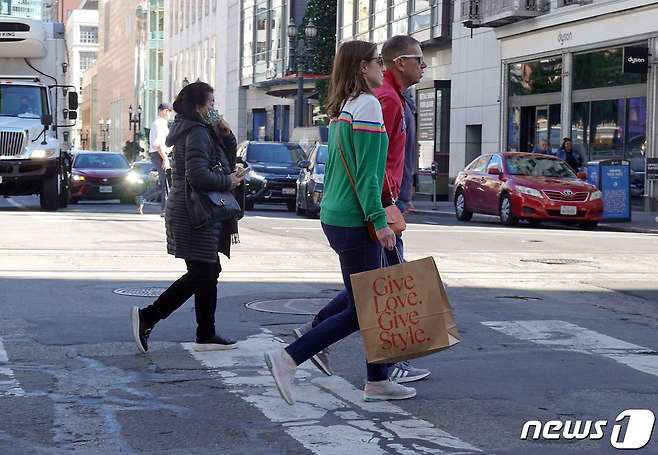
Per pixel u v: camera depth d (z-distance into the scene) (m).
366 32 83.00
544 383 12.13
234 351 13.79
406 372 12.20
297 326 15.73
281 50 105.56
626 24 50.94
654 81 48.81
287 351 10.59
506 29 61.56
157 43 180.38
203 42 138.38
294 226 37.50
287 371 10.56
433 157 71.00
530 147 61.12
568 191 40.81
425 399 11.29
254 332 15.19
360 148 10.43
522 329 15.70
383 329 10.27
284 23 105.12
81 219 38.12
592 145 54.03
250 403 11.05
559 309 17.81
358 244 10.70
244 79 117.38
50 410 10.73
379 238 10.43
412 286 10.27
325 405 10.98
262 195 52.91
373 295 10.27
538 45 58.81
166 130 36.41
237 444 9.52
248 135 118.62
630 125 50.94
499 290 20.16
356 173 10.52
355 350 13.91
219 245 13.78
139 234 31.06
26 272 21.55
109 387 11.76
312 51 96.19
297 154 55.62
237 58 120.50
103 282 20.25
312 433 9.88
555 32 57.00
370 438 9.72
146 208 50.81
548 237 33.75
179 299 13.60
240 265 23.50
